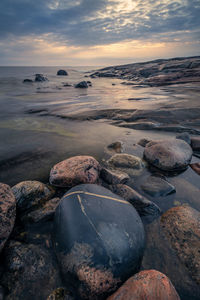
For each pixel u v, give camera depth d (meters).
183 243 1.50
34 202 1.92
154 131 4.54
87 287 1.17
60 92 12.35
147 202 1.91
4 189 1.66
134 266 1.30
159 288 1.08
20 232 1.62
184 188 2.29
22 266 1.34
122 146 3.59
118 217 1.47
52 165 2.89
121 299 1.06
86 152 3.37
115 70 40.56
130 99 8.85
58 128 4.80
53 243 1.48
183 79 16.72
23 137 4.13
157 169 2.77
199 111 5.64
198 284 1.24
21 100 9.01
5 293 1.19
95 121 5.44
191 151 3.00
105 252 1.25
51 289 1.22
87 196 1.63
